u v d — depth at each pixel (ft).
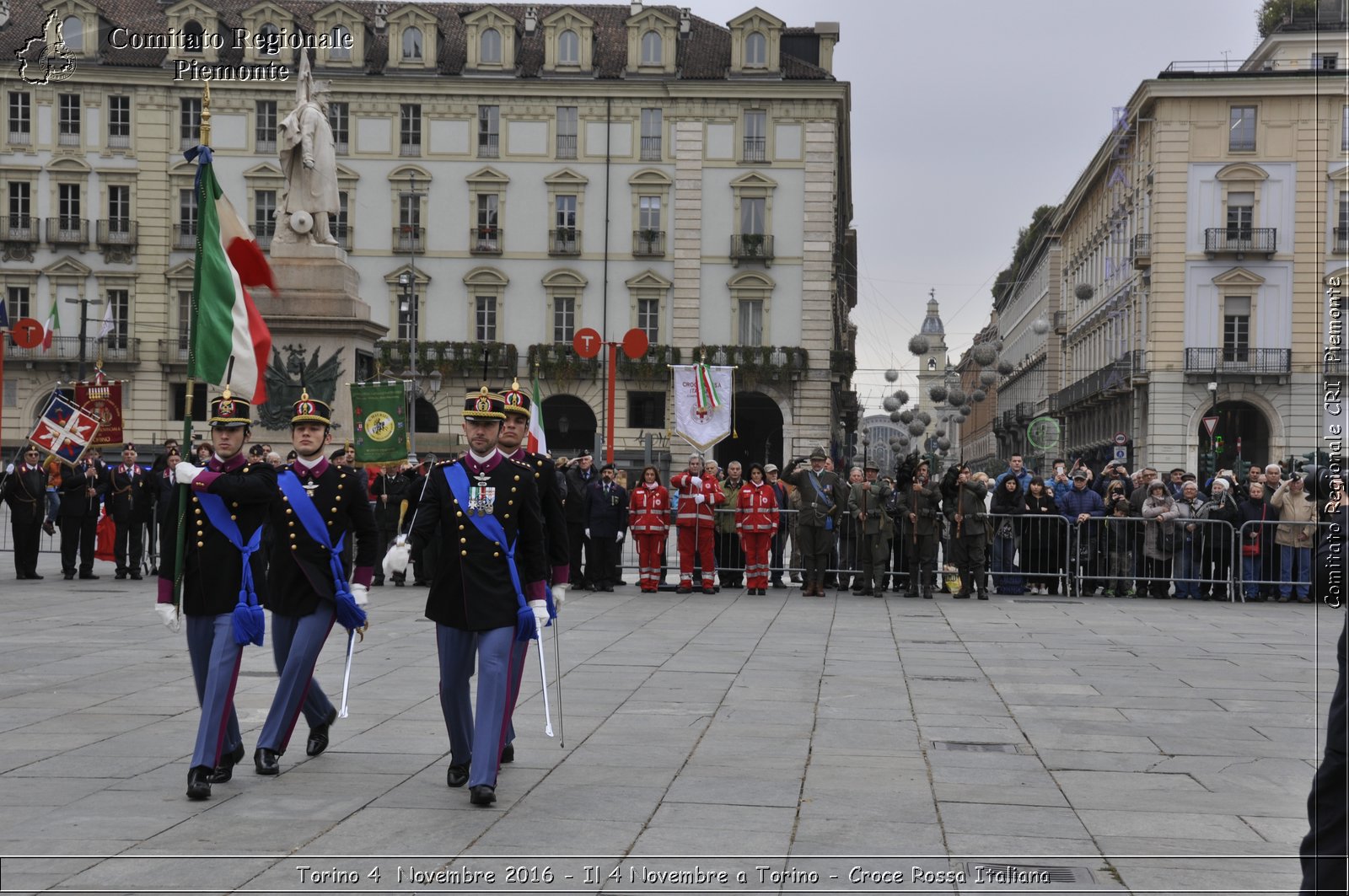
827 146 205.98
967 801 26.58
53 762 29.27
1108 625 59.57
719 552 77.51
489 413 27.53
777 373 204.44
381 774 28.50
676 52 208.85
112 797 26.18
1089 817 25.48
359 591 29.48
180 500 27.86
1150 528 73.92
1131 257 194.08
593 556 75.46
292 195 87.15
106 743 31.32
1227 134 177.58
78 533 78.28
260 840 23.16
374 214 208.23
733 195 207.21
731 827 24.35
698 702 37.86
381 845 22.98
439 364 205.26
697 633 54.95
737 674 43.27
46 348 203.62
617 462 206.08
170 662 44.50
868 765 29.71
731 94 205.77
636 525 75.20
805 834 23.97
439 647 27.43
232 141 204.64
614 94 207.00
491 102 207.41
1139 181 190.19
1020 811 25.85
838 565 76.02
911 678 42.96
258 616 27.37
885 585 78.54
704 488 74.54
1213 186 178.19
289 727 28.76
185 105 206.08
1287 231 176.76
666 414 208.64
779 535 78.64
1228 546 73.72
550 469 29.37
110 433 82.58
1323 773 16.85
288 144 86.69
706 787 27.45
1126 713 36.83
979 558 71.31
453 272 208.54
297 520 29.19
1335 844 16.71
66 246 205.98
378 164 208.03
